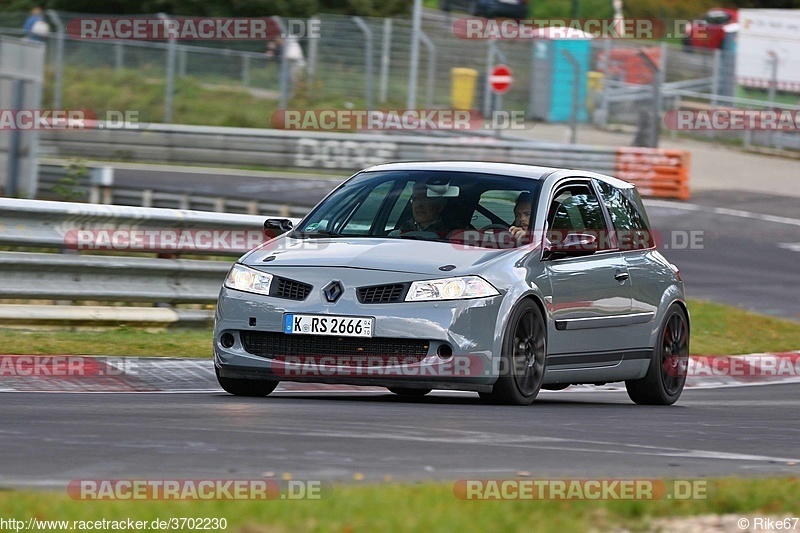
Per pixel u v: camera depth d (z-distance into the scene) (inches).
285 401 1056.8
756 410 1234.6
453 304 1037.8
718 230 3302.2
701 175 4350.4
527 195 1172.5
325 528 500.4
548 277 1128.8
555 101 4763.8
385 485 606.5
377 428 861.8
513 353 1069.8
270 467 677.3
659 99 4261.8
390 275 1049.5
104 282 1486.2
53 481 620.7
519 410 1048.2
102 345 1358.3
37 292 1418.6
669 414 1133.1
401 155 3934.5
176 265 1540.4
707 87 4980.3
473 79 4446.4
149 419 875.4
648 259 1309.1
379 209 1163.3
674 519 556.7
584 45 4788.4
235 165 3966.5
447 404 1080.2
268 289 1069.1
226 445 752.3
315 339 1050.7
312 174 3939.5
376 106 4350.4
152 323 1523.1
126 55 4338.1
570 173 1246.9
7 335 1357.0
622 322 1234.0
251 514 526.3
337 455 727.7
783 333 2001.7
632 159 3838.6
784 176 4451.3
